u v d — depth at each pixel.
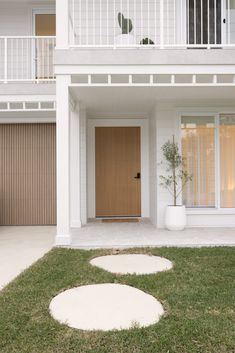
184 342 1.94
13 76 7.21
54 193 6.74
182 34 6.39
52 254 3.97
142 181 7.16
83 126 6.23
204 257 3.80
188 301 2.54
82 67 4.31
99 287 2.88
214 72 4.37
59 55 4.28
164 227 5.75
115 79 4.70
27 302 2.54
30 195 6.75
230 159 5.89
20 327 2.13
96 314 2.33
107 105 5.94
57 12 4.31
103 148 7.19
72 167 5.94
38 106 5.99
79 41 6.53
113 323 2.19
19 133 6.75
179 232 5.26
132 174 7.20
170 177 5.71
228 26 5.78
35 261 3.75
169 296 2.63
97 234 5.12
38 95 5.66
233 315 2.30
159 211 5.75
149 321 2.21
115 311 2.38
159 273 3.21
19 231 5.96
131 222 6.46
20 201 6.75
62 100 4.33
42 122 6.66
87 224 6.19
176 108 5.74
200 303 2.50
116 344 1.93
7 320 2.23
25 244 4.75
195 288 2.81
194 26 5.87
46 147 6.74
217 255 3.88
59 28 4.31
